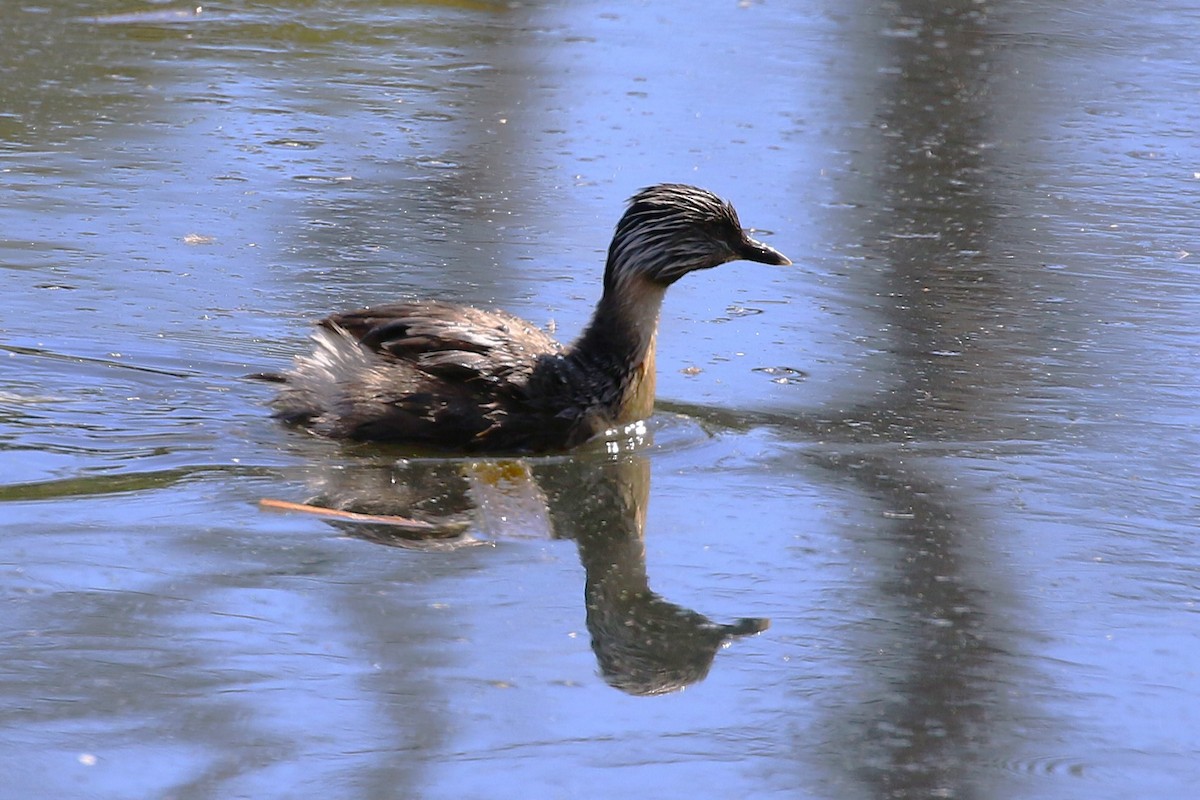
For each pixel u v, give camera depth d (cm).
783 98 2281
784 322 1520
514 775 780
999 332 1498
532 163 1959
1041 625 960
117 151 1908
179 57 2323
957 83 2383
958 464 1205
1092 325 1518
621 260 1268
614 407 1256
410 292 1522
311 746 795
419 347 1227
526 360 1235
